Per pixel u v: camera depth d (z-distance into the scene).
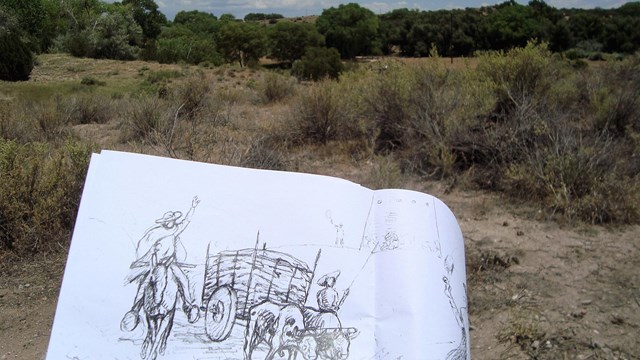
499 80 7.02
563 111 6.77
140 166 1.91
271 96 13.02
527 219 4.41
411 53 40.81
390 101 6.69
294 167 5.79
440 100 6.24
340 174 5.76
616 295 3.24
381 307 1.82
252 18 153.38
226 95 13.21
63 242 4.12
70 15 64.38
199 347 1.77
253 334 1.80
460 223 4.41
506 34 31.50
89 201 1.85
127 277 1.79
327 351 1.78
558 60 8.68
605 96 7.08
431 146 5.75
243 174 1.97
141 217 1.86
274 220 1.92
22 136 8.00
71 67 35.78
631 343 2.81
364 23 70.44
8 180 4.18
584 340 2.85
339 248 1.90
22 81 29.11
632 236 4.03
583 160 4.68
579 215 4.34
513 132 5.41
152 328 1.77
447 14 38.97
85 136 8.34
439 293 1.85
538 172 4.80
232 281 1.84
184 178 1.93
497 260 3.69
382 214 1.99
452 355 1.78
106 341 1.73
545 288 3.35
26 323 3.17
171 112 8.20
